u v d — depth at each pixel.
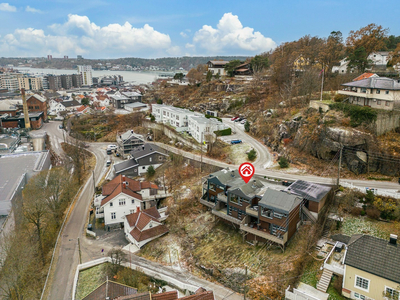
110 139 106.19
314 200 39.12
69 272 40.94
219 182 47.25
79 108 159.00
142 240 45.81
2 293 35.44
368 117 50.00
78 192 65.50
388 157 46.38
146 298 28.77
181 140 85.12
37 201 45.50
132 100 142.62
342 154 51.16
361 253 28.08
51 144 106.88
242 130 83.88
